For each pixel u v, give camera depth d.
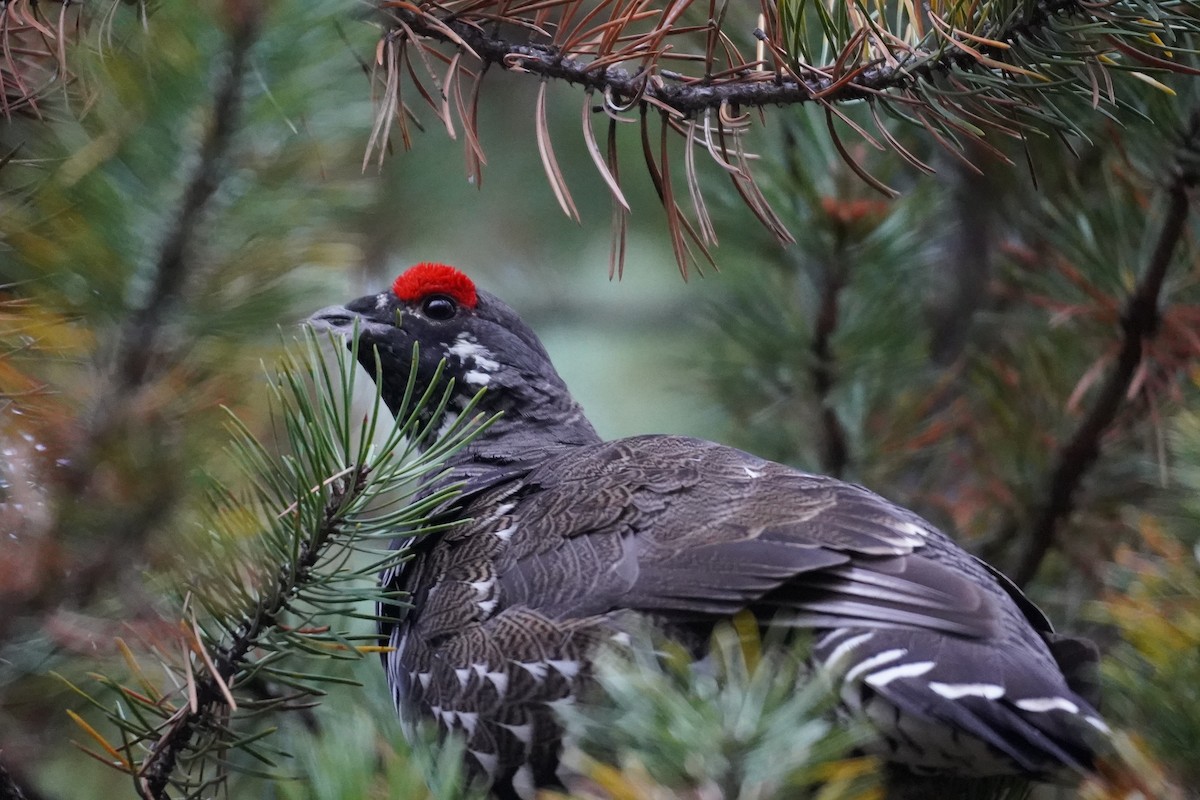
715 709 5.43
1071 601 10.30
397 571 8.89
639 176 16.30
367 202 7.40
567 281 17.48
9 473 6.59
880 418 11.08
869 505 7.87
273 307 7.17
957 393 11.84
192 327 6.83
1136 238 9.88
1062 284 10.43
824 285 10.84
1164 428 10.02
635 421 16.52
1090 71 7.21
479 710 7.98
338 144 6.94
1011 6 7.17
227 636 7.00
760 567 7.53
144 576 6.71
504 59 7.59
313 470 6.72
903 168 11.54
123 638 6.61
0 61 8.20
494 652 7.96
